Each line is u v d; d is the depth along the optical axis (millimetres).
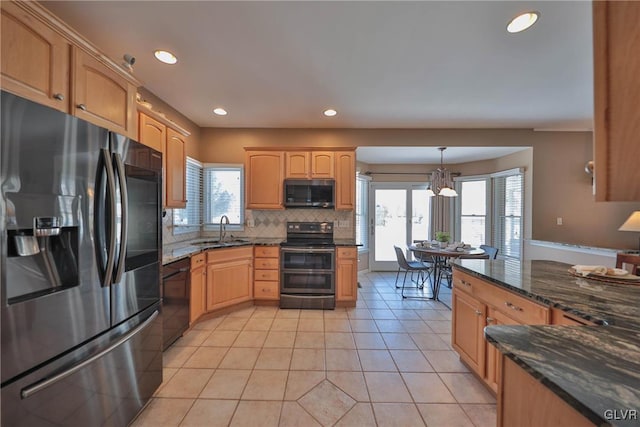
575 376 730
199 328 2881
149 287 1727
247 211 4055
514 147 4062
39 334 1066
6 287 968
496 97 2904
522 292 1539
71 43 1322
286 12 1680
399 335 2766
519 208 4316
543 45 1999
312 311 3412
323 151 3758
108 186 1341
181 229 3439
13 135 972
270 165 3748
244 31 1858
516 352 860
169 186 2572
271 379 2021
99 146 1321
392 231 5613
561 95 2846
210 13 1687
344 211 4066
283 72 2406
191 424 1596
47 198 1084
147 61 2232
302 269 3500
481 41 1960
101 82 1516
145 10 1655
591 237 4039
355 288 3535
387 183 5527
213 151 4004
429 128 3986
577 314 1226
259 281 3539
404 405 1769
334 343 2582
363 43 1989
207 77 2498
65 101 1298
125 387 1512
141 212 1650
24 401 1021
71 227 1191
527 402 845
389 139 4008
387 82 2578
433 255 3912
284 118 3598
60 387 1152
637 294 1461
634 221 3219
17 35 1098
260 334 2756
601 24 550
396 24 1785
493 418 1665
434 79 2518
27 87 1134
